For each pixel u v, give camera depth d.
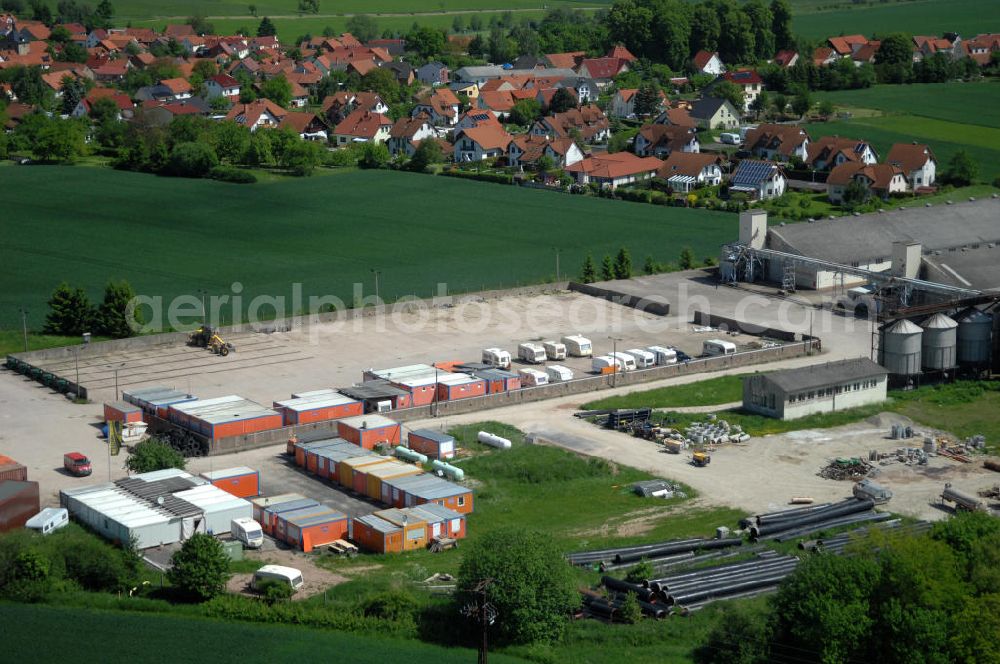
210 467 106.44
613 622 77.56
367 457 104.81
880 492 97.62
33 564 80.06
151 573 84.88
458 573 79.62
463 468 105.81
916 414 120.06
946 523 80.25
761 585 81.50
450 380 123.38
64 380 124.38
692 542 88.38
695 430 113.12
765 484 102.44
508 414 120.75
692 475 104.56
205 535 82.25
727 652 71.12
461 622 75.56
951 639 69.44
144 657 70.75
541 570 75.19
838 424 117.38
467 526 94.88
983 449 110.50
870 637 70.44
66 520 92.81
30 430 113.75
